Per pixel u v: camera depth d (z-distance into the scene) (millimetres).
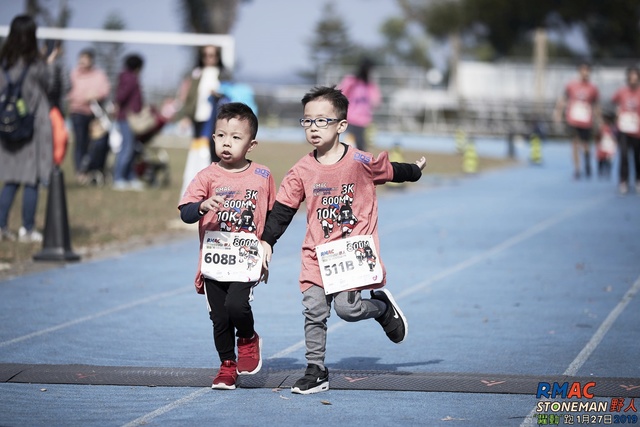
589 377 17250
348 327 22172
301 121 16297
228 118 16281
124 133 51094
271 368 18312
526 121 141125
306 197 16359
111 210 42656
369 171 16406
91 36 56156
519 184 62438
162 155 53781
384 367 18422
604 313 23594
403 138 132375
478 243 35812
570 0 146625
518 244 35594
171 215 41812
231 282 16359
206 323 22250
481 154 99000
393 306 17125
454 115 148125
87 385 16922
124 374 17469
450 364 18625
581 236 37750
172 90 82375
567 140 136750
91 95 52250
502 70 152750
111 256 31859
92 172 52625
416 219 43156
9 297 24922
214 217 16422
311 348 16469
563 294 26078
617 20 150750
